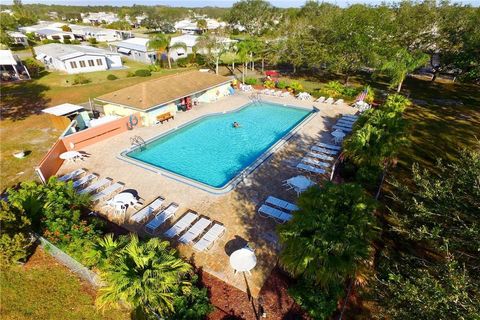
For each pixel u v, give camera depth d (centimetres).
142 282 1095
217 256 1459
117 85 4950
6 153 2580
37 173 2167
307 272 1123
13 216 1443
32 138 2884
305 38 4909
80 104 4009
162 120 3241
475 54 3791
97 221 1606
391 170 2162
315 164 2245
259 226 1652
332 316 1146
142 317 1108
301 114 3550
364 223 1215
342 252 1106
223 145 2775
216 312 1178
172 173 2222
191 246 1527
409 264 1014
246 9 11062
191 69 6362
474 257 855
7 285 1350
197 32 12719
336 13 4884
